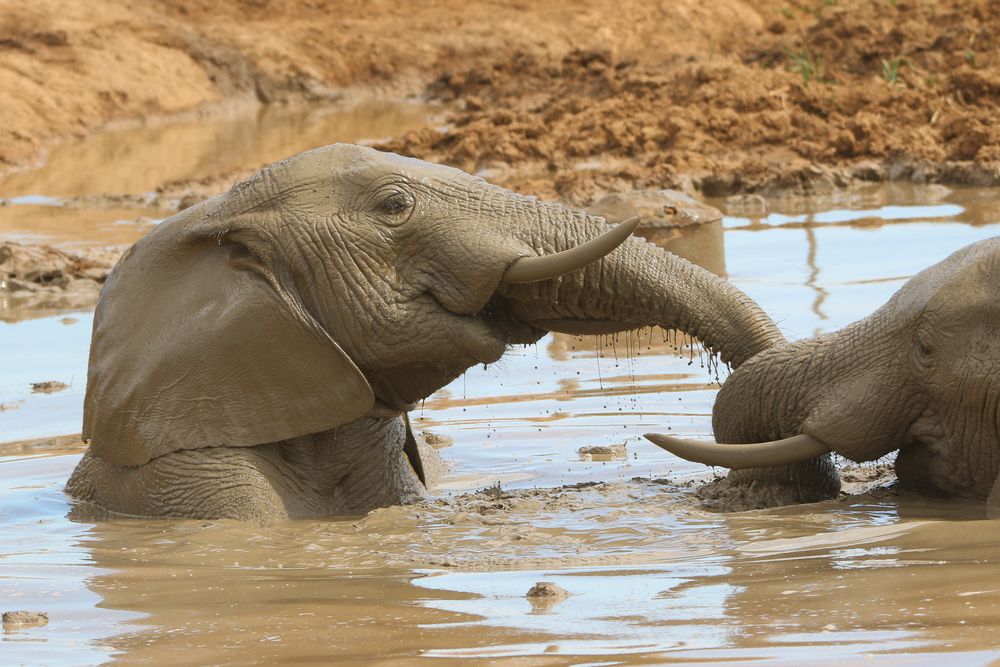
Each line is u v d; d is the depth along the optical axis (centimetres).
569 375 1647
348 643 752
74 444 1434
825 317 1714
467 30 5962
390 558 984
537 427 1443
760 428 1137
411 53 5738
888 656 669
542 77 5206
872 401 1083
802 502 1122
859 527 991
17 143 4241
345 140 4231
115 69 5028
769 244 2306
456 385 1631
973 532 942
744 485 1148
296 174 1182
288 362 1157
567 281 1166
